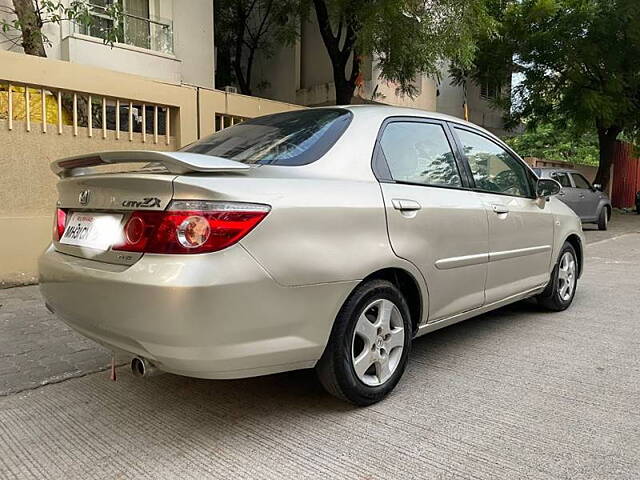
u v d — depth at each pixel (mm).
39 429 2912
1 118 5910
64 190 3121
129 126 6789
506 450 2609
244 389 3402
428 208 3363
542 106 17094
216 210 2412
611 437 2723
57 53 9102
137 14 10141
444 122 3936
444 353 4023
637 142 18766
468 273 3734
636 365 3730
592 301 5672
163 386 3473
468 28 9547
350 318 2908
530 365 3748
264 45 14852
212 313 2361
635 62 15352
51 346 4223
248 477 2424
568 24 14906
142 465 2541
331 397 3256
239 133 3576
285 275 2572
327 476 2418
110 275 2533
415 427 2855
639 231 13562
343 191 2916
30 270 6223
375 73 13984
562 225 5082
